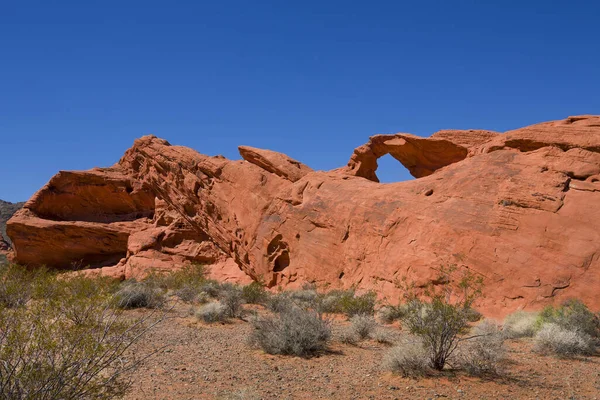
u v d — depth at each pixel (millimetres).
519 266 15492
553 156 18609
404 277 17641
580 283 14484
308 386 6895
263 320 10734
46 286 8266
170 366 7945
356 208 22156
